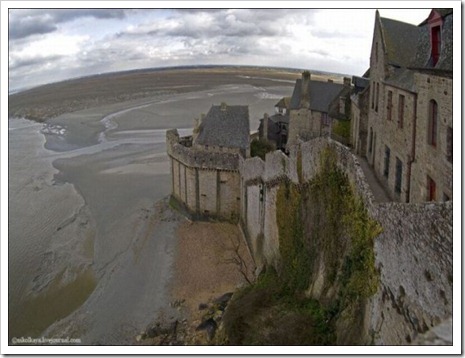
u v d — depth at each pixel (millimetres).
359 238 19328
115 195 59062
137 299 36281
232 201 47188
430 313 12969
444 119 18391
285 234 30984
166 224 49094
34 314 35281
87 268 41219
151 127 103875
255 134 57406
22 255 43719
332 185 23438
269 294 28094
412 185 23047
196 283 37812
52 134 101000
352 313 19375
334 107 47719
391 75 28531
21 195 60406
